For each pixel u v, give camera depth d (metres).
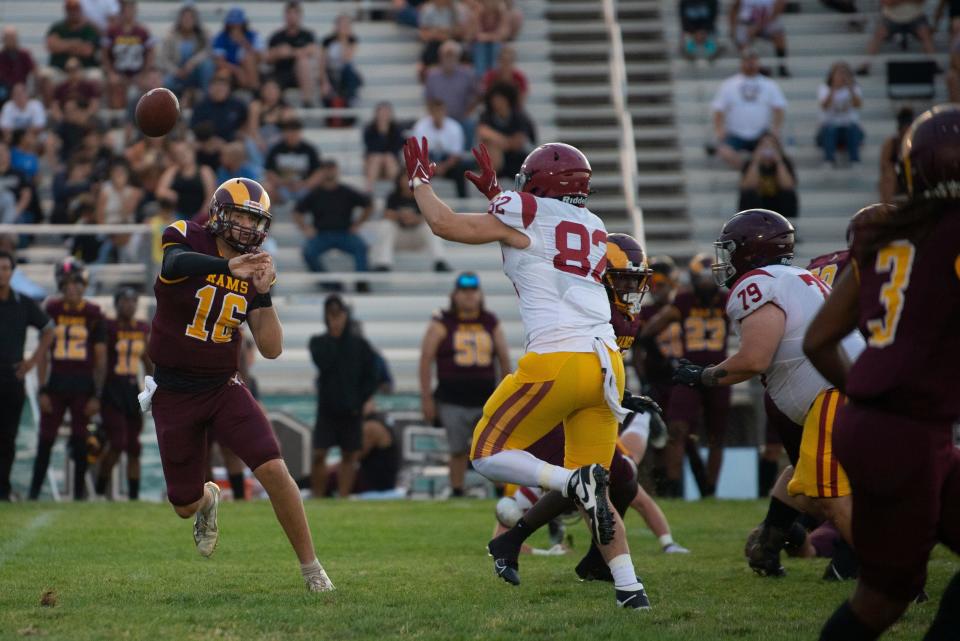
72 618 14.55
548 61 60.59
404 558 21.95
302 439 41.53
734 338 47.41
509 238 16.02
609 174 56.53
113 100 55.72
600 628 14.05
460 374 36.72
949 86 55.34
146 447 41.06
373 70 59.72
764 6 59.66
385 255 49.53
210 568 19.77
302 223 49.28
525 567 20.55
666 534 23.34
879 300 11.09
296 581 17.95
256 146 53.00
